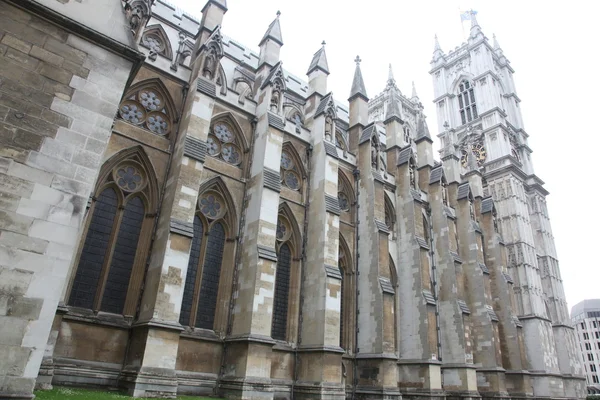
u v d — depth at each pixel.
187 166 25.00
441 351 39.34
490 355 41.53
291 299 30.75
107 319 22.58
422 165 46.69
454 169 51.22
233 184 29.73
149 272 23.47
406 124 71.62
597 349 145.38
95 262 23.27
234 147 31.28
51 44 13.91
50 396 15.34
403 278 38.50
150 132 27.00
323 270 29.61
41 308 11.56
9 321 11.06
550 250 65.00
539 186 67.75
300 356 28.58
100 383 21.03
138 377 19.86
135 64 15.83
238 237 28.67
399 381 35.09
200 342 25.25
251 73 45.88
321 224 31.42
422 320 35.47
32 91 13.15
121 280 23.88
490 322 42.44
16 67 13.10
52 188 12.62
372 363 31.20
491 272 50.12
